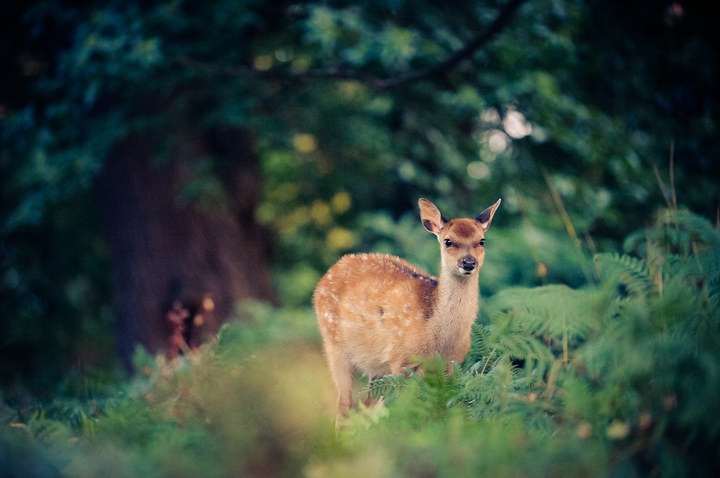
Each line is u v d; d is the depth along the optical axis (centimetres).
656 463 407
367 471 395
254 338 941
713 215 1250
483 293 1212
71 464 412
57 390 980
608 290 544
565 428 448
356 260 845
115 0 1157
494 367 551
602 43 1273
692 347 434
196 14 1205
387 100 1330
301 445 436
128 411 541
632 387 452
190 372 710
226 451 423
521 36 1239
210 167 1331
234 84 1232
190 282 1320
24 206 1270
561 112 1314
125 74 1096
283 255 2136
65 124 1248
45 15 1193
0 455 420
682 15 1248
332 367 820
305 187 1930
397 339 738
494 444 411
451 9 1318
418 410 491
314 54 1271
